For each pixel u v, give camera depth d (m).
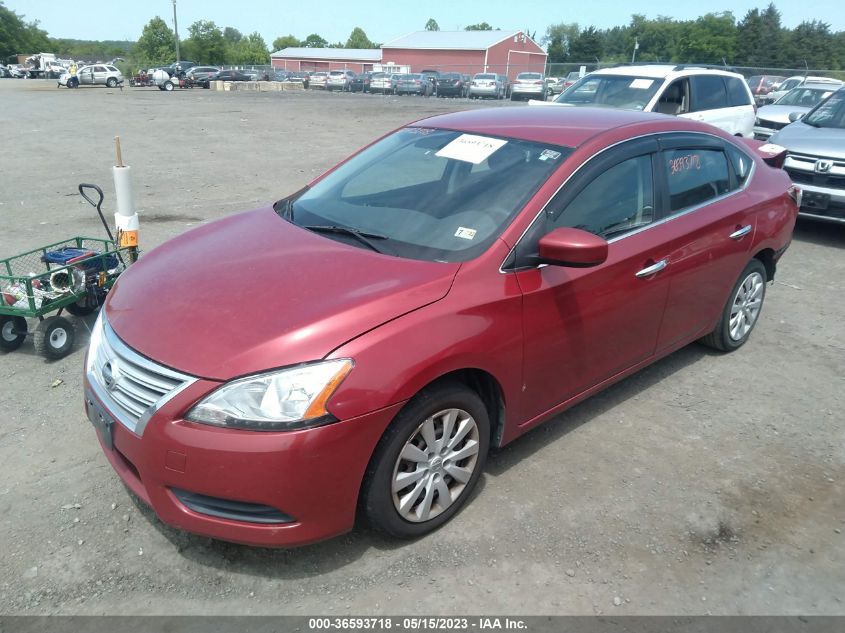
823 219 8.04
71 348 4.80
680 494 3.44
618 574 2.89
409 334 2.74
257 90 47.16
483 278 3.05
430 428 2.92
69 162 12.73
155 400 2.61
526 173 3.47
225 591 2.75
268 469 2.50
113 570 2.83
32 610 2.63
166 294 2.99
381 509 2.83
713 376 4.74
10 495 3.27
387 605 2.70
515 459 3.68
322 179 4.24
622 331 3.79
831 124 8.73
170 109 25.34
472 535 3.09
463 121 4.20
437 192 3.57
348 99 34.84
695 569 2.94
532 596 2.76
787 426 4.12
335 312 2.70
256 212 4.01
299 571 2.86
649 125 4.04
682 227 4.04
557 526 3.17
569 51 79.31
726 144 4.64
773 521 3.26
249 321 2.70
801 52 70.19
